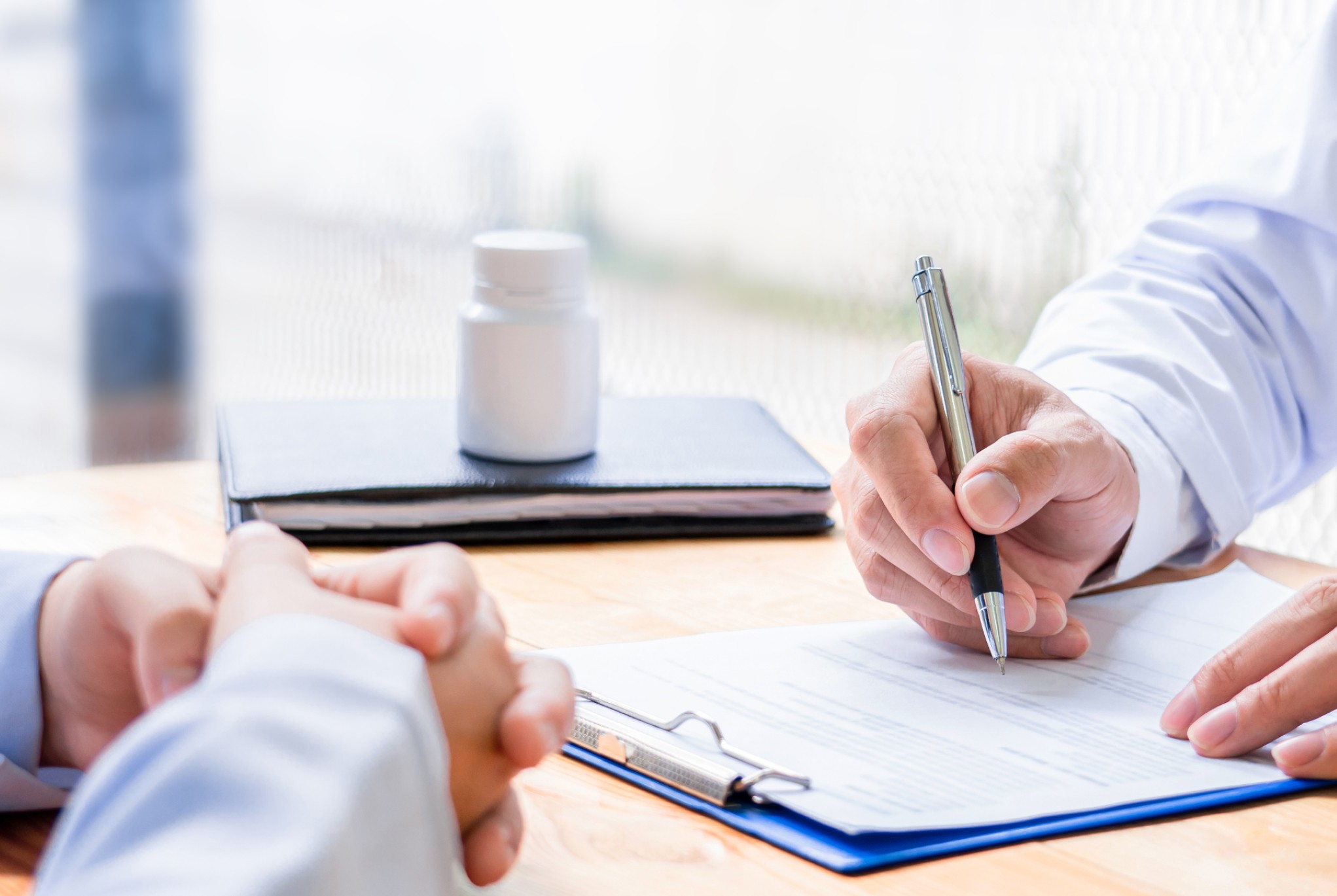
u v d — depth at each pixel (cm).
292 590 36
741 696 55
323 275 295
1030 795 46
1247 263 93
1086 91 171
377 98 277
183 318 317
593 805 46
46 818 44
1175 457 79
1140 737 53
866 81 204
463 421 87
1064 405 69
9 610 43
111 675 41
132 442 324
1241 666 53
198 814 22
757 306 226
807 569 77
